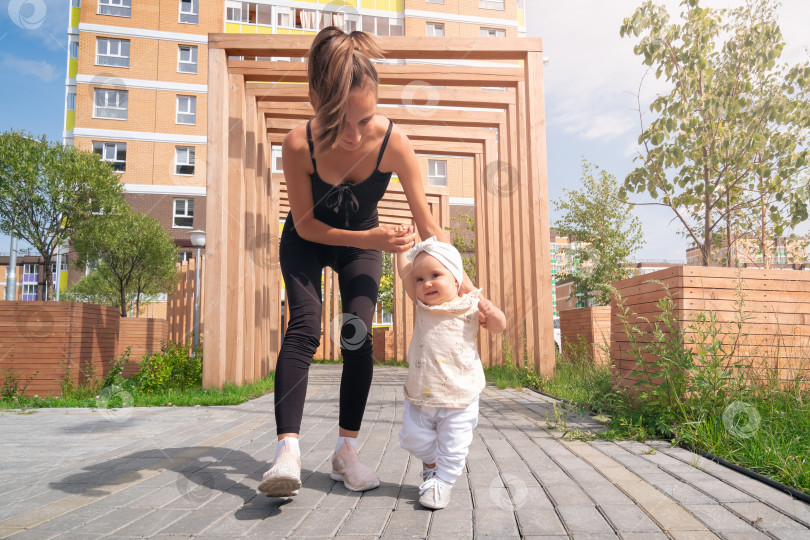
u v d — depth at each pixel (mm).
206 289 6422
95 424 4535
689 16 4797
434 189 12250
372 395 6312
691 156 4957
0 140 8484
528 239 7316
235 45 6566
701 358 3164
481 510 1875
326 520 1788
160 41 19641
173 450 3137
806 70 4461
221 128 6527
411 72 7008
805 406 2977
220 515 1853
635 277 4098
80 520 1814
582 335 7984
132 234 9352
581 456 2734
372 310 2297
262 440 3443
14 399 6902
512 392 6090
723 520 1726
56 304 7930
